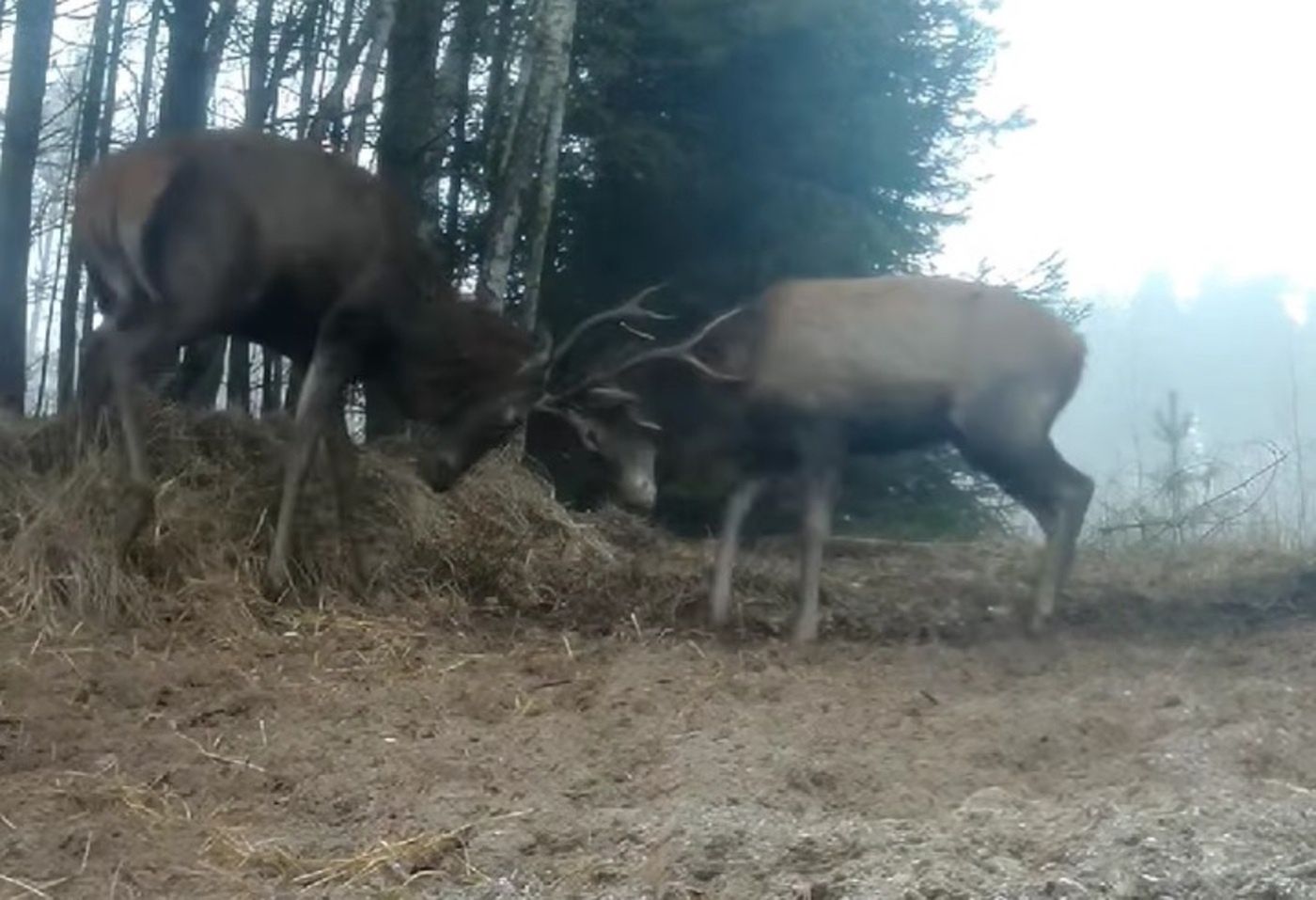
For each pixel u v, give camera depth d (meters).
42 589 4.43
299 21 8.39
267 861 2.74
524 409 5.16
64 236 10.84
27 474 4.96
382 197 4.98
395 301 4.94
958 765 3.30
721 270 9.11
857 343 5.12
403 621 4.77
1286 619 5.32
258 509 5.04
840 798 3.08
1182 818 2.71
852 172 9.34
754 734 3.51
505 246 7.34
